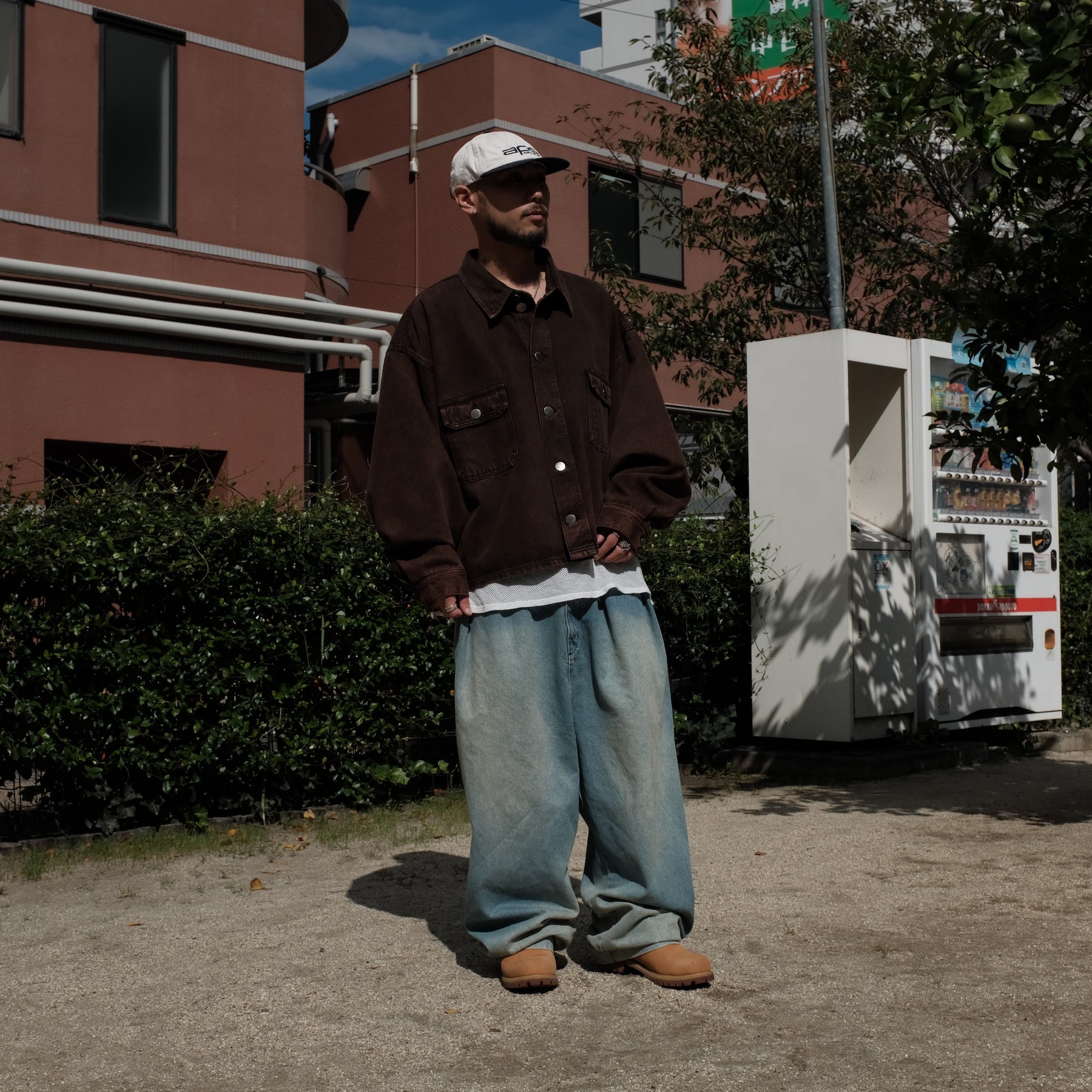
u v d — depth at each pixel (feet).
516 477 10.74
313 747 19.33
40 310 35.65
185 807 18.48
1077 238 16.44
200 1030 9.62
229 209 41.52
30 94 37.24
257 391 41.83
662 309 39.55
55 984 10.93
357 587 19.51
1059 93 14.82
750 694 25.43
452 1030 9.51
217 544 18.28
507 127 53.47
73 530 17.21
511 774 10.67
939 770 23.79
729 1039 9.21
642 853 10.73
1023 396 16.96
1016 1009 9.81
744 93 40.24
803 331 45.16
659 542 23.68
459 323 10.97
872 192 38.11
